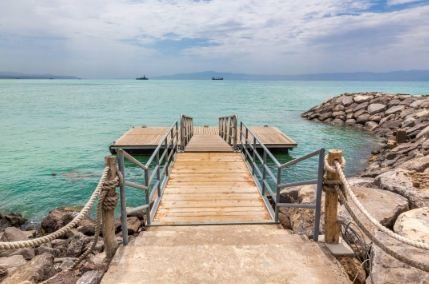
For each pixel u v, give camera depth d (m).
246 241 3.77
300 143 16.94
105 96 58.56
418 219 4.33
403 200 5.19
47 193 9.78
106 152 15.12
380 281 3.15
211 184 6.98
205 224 4.89
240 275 3.03
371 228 4.28
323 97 55.72
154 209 5.55
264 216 5.46
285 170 11.70
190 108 37.44
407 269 3.23
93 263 3.46
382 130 19.45
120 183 3.49
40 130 21.77
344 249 3.47
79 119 27.70
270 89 92.06
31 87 103.25
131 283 2.91
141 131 16.61
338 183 3.46
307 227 4.91
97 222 3.30
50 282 3.19
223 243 3.71
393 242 3.76
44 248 5.58
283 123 24.69
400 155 11.87
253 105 40.91
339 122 24.20
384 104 23.56
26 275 3.76
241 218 5.35
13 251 5.65
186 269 3.13
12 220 7.86
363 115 23.33
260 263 3.22
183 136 11.49
